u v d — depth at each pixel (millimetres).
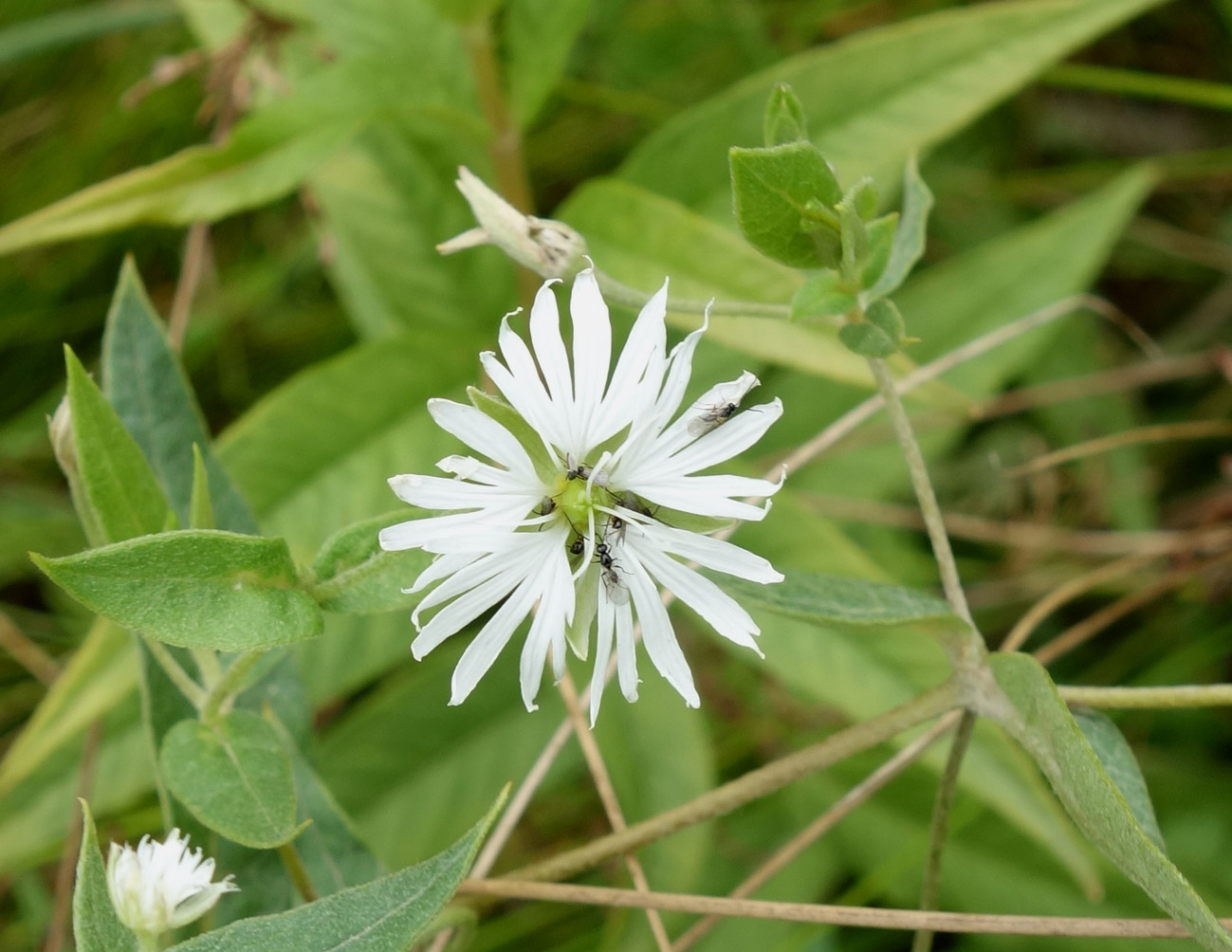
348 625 165
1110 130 236
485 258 187
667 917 166
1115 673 190
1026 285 194
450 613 106
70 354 112
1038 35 170
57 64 223
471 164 188
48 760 164
